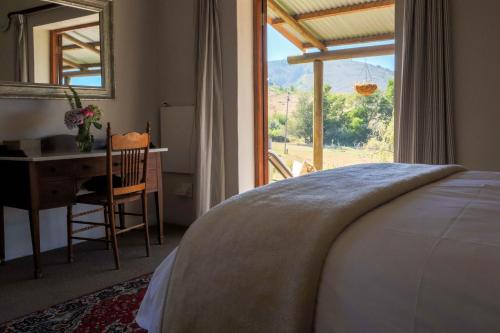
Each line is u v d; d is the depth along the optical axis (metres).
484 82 2.73
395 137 3.04
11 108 3.05
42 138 3.23
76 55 3.44
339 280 0.93
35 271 2.67
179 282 1.19
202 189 3.75
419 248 0.90
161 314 1.23
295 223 1.07
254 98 3.89
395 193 1.36
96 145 3.56
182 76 3.99
